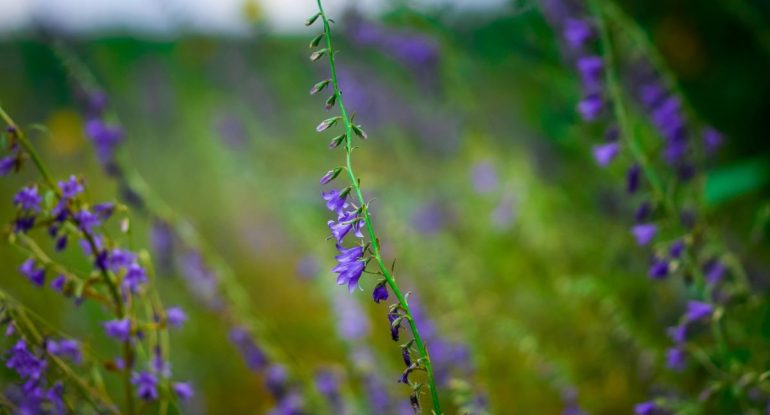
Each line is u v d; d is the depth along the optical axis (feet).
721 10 17.57
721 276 9.11
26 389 7.03
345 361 15.05
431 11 16.14
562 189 16.63
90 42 22.38
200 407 13.65
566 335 13.71
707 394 8.44
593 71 9.80
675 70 18.07
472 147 16.93
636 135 11.21
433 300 14.94
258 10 19.94
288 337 16.01
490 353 13.66
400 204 16.63
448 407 11.70
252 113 21.38
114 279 7.35
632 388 12.12
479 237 16.66
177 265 12.97
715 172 13.15
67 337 7.57
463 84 16.62
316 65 19.56
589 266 14.69
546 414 12.89
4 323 6.86
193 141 22.40
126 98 23.66
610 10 10.64
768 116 17.57
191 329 15.21
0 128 6.86
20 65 24.04
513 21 16.40
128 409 7.86
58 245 7.02
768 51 14.66
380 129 19.61
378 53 19.10
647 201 9.29
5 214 18.62
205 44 22.26
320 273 13.62
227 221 21.43
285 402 10.48
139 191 11.28
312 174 19.43
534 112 17.56
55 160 23.34
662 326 12.34
